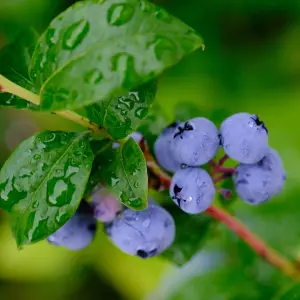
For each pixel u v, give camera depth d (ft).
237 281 1.68
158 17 1.25
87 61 1.26
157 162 1.41
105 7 1.26
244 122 1.34
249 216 1.76
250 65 2.26
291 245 1.74
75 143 1.33
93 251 2.28
